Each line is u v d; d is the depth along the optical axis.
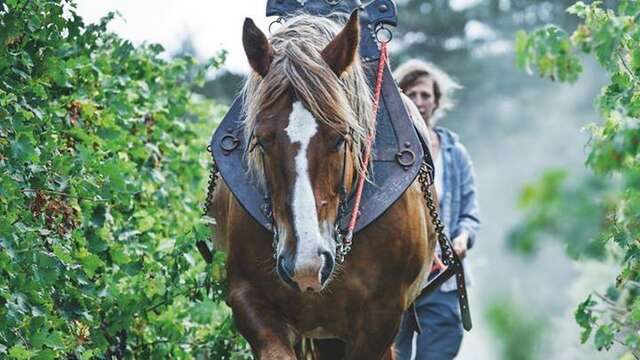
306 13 10.11
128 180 10.66
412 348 11.52
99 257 9.96
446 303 12.65
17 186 8.66
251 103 8.77
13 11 9.25
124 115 11.32
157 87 13.30
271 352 9.00
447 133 13.35
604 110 9.34
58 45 9.66
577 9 9.83
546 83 48.06
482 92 53.59
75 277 9.22
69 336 9.41
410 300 10.04
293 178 8.28
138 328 10.84
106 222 10.34
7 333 8.45
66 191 9.44
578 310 9.52
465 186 13.13
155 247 11.33
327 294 9.25
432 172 10.20
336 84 8.55
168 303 10.33
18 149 8.73
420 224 9.57
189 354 11.22
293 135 8.37
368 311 9.41
